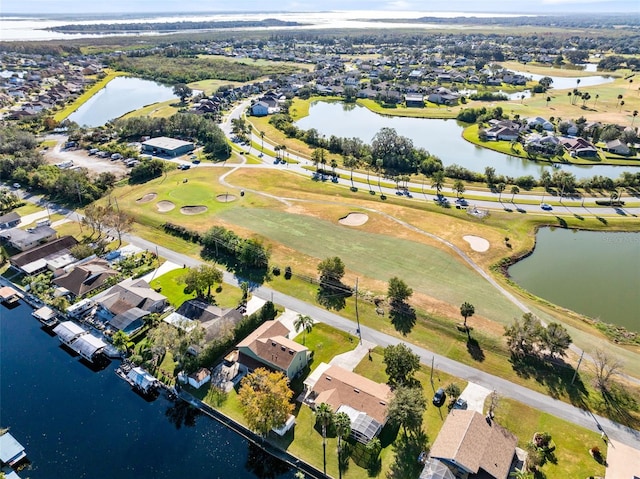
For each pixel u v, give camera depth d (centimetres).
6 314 9519
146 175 16625
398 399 6550
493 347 8331
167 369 7931
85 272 10169
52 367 8106
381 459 6266
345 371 7525
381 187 15825
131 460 6391
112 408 7244
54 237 12288
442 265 10938
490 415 6669
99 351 8325
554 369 7819
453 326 8844
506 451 6116
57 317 9306
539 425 6781
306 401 7206
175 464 6331
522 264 11338
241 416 6962
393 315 9244
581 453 6319
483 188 15712
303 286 10219
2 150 18162
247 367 7731
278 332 8412
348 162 17175
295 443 6519
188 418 7050
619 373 7675
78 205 14288
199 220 13150
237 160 18588
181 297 9825
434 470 5812
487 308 9388
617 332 8838
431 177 16162
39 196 15062
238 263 11119
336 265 10106
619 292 10269
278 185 15962
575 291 10275
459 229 12706
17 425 6931
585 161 18875
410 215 13525
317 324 8988
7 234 12012
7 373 7938
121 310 9038
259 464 6303
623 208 14175
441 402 7162
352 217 13412
